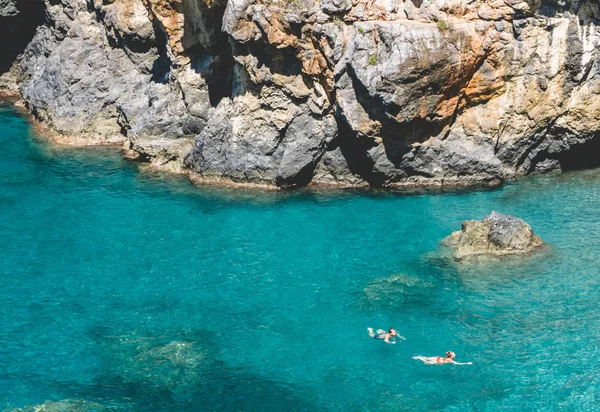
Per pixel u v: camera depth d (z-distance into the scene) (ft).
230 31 133.39
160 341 101.96
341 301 109.50
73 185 144.87
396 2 131.13
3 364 97.71
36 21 199.31
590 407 89.20
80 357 99.09
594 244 120.26
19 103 191.72
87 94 167.12
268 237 125.59
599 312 105.50
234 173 142.31
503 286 111.75
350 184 142.31
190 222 130.62
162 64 158.51
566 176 143.64
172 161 151.12
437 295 110.32
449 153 138.10
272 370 96.63
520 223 120.47
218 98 148.97
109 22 161.48
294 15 129.90
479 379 94.22
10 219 132.16
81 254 122.01
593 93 137.90
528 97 137.18
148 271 117.50
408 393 92.32
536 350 98.89
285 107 138.51
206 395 92.43
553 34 134.31
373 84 129.29
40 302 110.32
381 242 123.13
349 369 96.58
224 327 104.78
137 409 90.07
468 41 130.11
